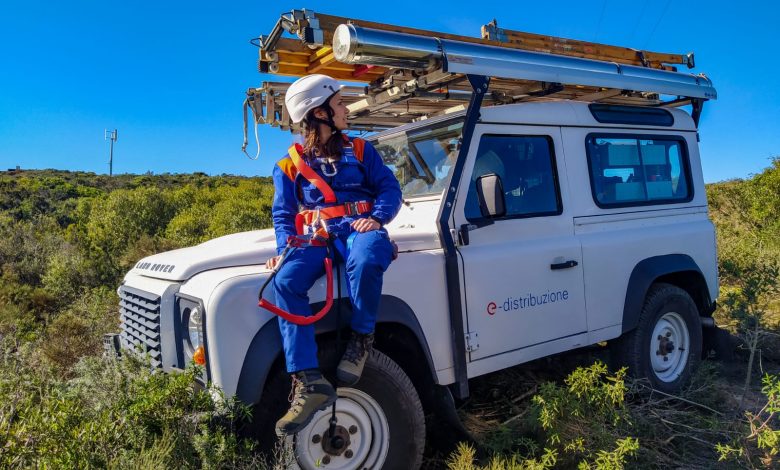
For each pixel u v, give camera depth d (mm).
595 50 4738
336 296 3084
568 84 4285
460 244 3732
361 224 2877
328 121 2926
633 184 4887
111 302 6590
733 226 11977
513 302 3912
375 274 2838
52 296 8133
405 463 3215
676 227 5047
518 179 4156
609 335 4445
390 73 4094
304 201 3010
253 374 2879
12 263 9781
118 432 2824
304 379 2709
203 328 2916
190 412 2850
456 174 3756
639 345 4613
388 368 3209
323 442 3072
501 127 4051
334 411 3000
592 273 4367
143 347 3326
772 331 5762
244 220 12703
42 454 2670
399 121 5398
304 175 2926
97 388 3172
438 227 3670
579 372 3549
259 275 3066
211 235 11875
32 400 3285
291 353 2746
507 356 3873
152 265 3689
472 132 3834
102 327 5648
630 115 4926
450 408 3488
